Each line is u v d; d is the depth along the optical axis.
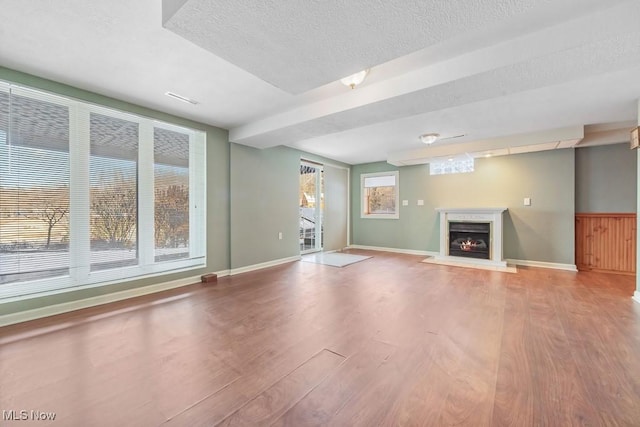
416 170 6.38
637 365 1.78
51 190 2.65
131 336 2.22
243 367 1.79
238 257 4.45
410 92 2.45
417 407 1.41
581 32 1.72
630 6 1.58
